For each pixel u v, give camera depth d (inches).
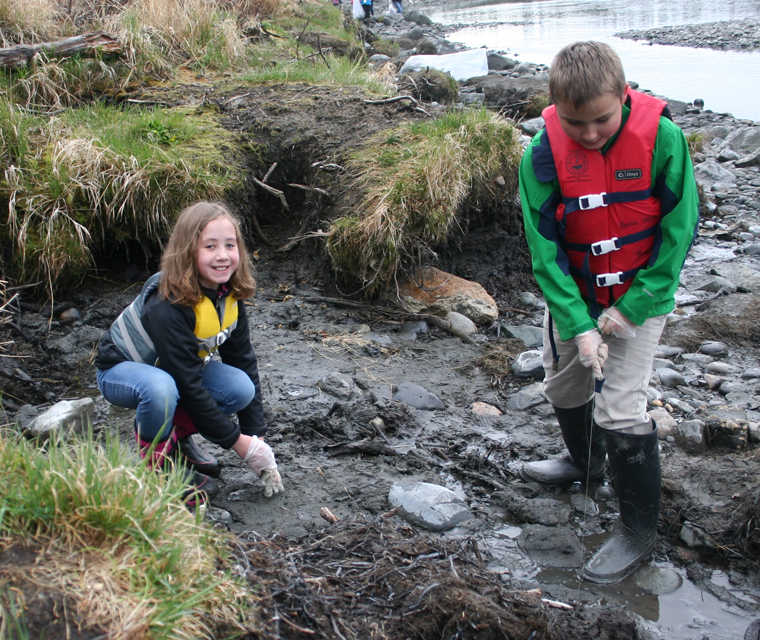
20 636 82.0
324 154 248.5
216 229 122.8
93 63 299.4
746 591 126.0
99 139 232.7
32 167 220.7
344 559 121.6
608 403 124.9
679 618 120.2
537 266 122.2
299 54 377.4
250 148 255.0
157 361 131.4
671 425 165.3
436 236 224.8
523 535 136.9
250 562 113.0
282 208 252.2
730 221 304.3
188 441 144.3
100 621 87.2
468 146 239.8
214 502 140.7
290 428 164.9
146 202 221.1
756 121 439.5
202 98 289.0
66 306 209.5
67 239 210.5
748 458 151.7
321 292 229.0
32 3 317.4
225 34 352.8
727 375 193.9
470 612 109.0
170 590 93.2
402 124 257.8
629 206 118.4
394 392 181.8
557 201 122.6
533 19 1076.5
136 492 101.1
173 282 123.3
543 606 116.0
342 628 105.2
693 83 560.7
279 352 197.5
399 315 216.7
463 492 149.6
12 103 256.7
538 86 440.5
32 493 98.5
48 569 91.4
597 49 109.4
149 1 352.5
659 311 119.2
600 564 128.0
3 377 181.0
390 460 157.2
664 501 143.5
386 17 1037.2
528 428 171.3
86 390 181.8
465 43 842.2
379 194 222.4
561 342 135.0
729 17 907.4
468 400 181.6
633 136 115.5
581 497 147.9
